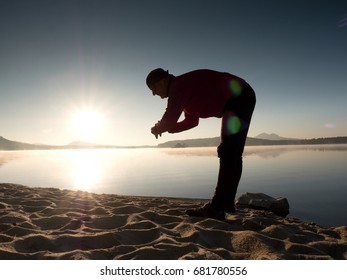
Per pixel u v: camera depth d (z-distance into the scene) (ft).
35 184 35.53
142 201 15.24
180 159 94.63
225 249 7.04
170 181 35.73
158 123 9.58
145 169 57.41
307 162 63.87
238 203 16.16
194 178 38.37
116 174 47.91
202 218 9.94
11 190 16.17
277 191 25.93
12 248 6.49
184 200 17.12
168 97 9.66
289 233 8.31
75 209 11.21
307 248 7.13
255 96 9.92
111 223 9.37
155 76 10.08
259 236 7.66
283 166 54.54
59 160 109.81
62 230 8.47
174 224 9.14
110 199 14.79
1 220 9.02
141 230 8.13
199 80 9.49
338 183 29.40
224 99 9.59
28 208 11.37
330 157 80.64
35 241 6.96
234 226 8.96
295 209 17.72
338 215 15.98
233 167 9.65
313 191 25.16
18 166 72.18
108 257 6.45
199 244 7.22
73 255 6.26
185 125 11.10
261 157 89.81
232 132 9.50
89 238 7.37
